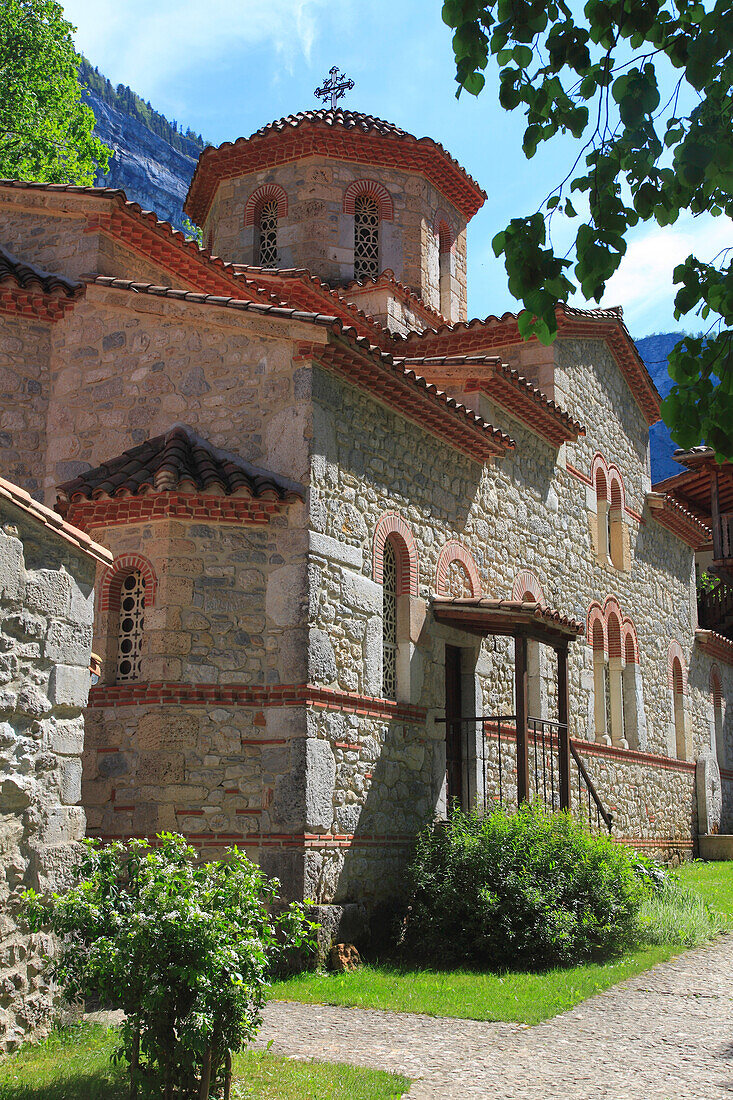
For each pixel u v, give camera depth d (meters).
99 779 10.16
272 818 10.05
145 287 11.63
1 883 6.24
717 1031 7.66
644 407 22.75
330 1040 7.28
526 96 4.57
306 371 10.89
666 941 11.41
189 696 10.11
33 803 6.57
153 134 139.88
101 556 7.45
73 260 12.51
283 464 10.80
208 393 11.35
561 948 10.18
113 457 11.62
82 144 24.91
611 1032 7.60
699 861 22.62
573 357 18.50
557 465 17.61
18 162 22.48
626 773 19.34
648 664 21.56
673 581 23.95
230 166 18.17
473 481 14.41
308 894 9.86
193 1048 5.13
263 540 10.70
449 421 13.09
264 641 10.48
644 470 22.59
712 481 24.98
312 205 17.52
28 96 22.95
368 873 10.86
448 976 9.59
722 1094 6.18
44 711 6.73
